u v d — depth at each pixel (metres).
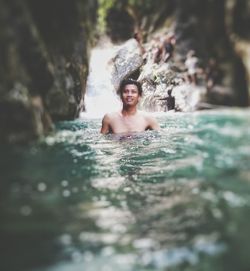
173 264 1.45
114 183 2.64
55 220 1.80
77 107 5.19
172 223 1.83
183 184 2.41
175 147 3.19
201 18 4.02
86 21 5.39
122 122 4.24
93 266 1.43
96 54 6.40
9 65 2.59
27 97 2.68
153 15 5.28
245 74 3.50
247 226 1.65
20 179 2.13
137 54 5.73
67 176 2.44
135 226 1.82
